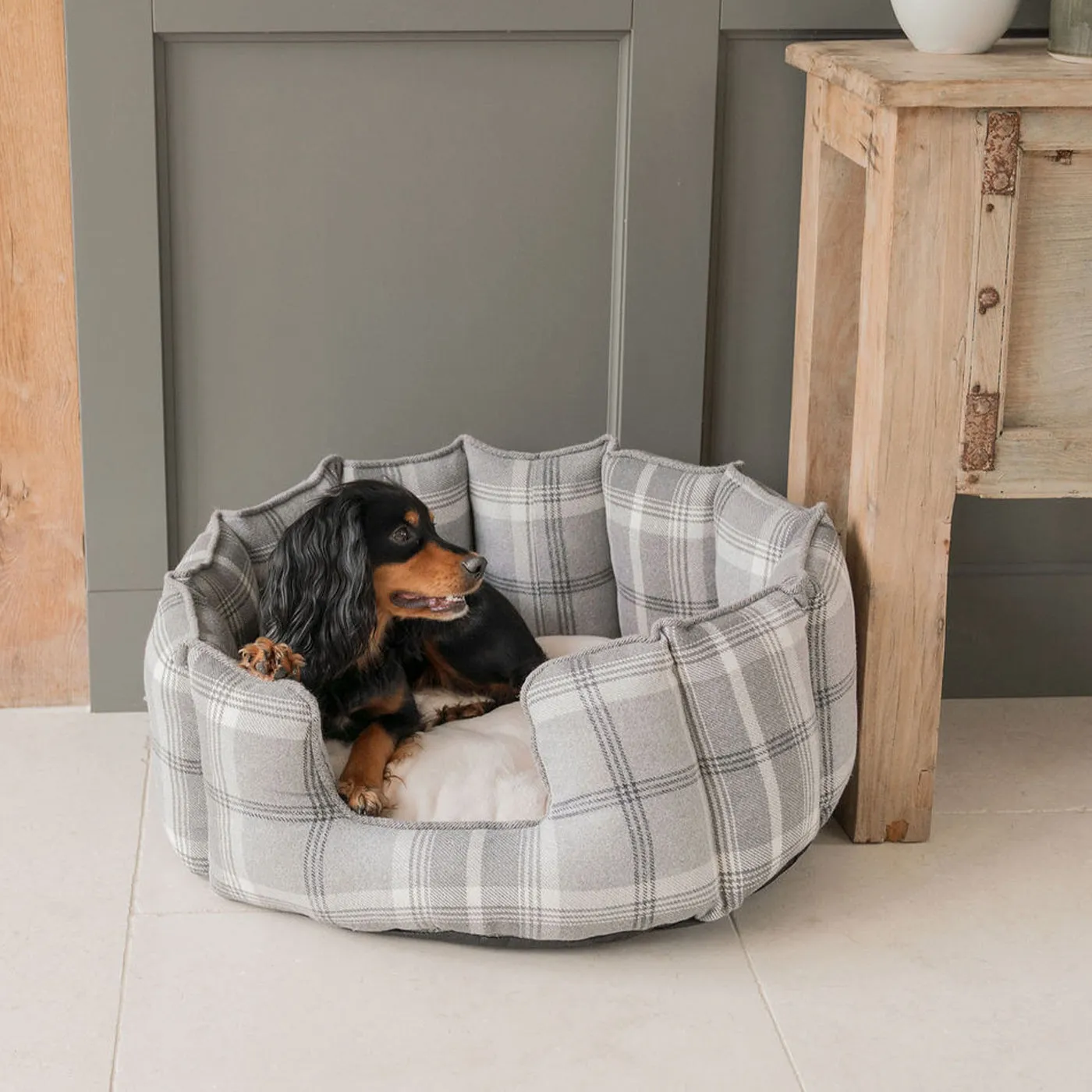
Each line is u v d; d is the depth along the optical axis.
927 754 2.14
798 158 2.41
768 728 1.89
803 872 2.09
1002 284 1.96
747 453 2.55
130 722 2.51
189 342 2.42
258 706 1.87
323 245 2.40
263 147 2.35
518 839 1.85
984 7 2.07
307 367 2.46
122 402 2.40
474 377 2.49
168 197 2.35
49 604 2.52
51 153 2.31
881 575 2.07
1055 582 2.60
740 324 2.48
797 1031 1.77
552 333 2.48
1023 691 2.65
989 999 1.83
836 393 2.34
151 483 2.45
